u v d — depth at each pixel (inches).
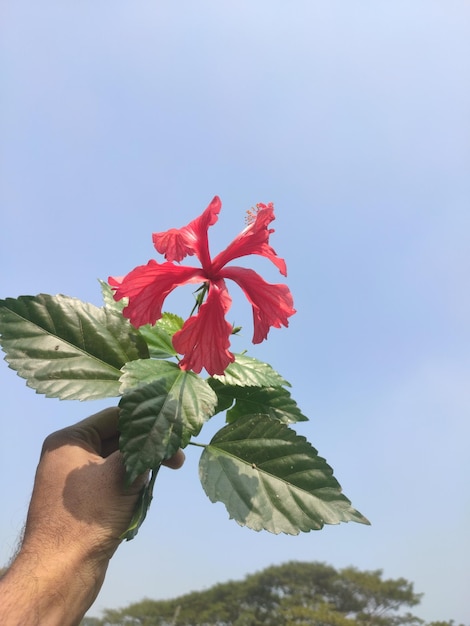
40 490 11.2
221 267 11.4
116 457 11.2
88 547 10.4
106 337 12.2
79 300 12.6
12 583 9.8
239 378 12.7
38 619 9.6
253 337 11.7
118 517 10.8
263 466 11.3
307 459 11.4
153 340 13.1
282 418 13.5
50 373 11.3
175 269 10.7
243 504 10.8
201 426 10.3
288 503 10.8
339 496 11.0
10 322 11.7
